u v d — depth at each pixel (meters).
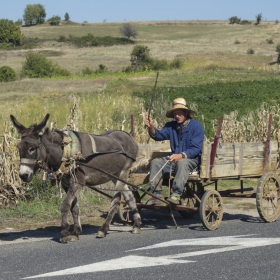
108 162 9.02
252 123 17.23
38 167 8.12
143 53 65.50
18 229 9.54
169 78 47.88
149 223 10.36
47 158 8.13
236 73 50.16
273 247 7.48
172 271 6.27
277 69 51.31
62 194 11.62
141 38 119.12
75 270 6.36
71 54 88.62
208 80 44.75
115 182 9.48
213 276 6.06
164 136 9.84
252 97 31.23
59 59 82.12
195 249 7.45
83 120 20.34
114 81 40.84
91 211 11.27
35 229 9.52
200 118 22.25
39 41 107.56
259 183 9.96
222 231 9.13
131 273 6.19
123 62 77.12
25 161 7.92
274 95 31.66
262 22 150.38
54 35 126.25
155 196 9.12
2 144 11.42
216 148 9.49
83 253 7.37
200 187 10.42
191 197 9.95
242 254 7.07
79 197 11.72
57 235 9.01
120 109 22.08
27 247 7.90
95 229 9.63
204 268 6.39
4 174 11.27
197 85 40.09
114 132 9.56
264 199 10.21
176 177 9.20
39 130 8.01
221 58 72.44
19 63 79.88
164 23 153.00
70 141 8.36
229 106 27.78
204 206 9.22
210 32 125.25
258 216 10.88
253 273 6.17
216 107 27.19
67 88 40.72
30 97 34.28
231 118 16.88
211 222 10.11
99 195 12.21
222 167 9.71
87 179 8.77
